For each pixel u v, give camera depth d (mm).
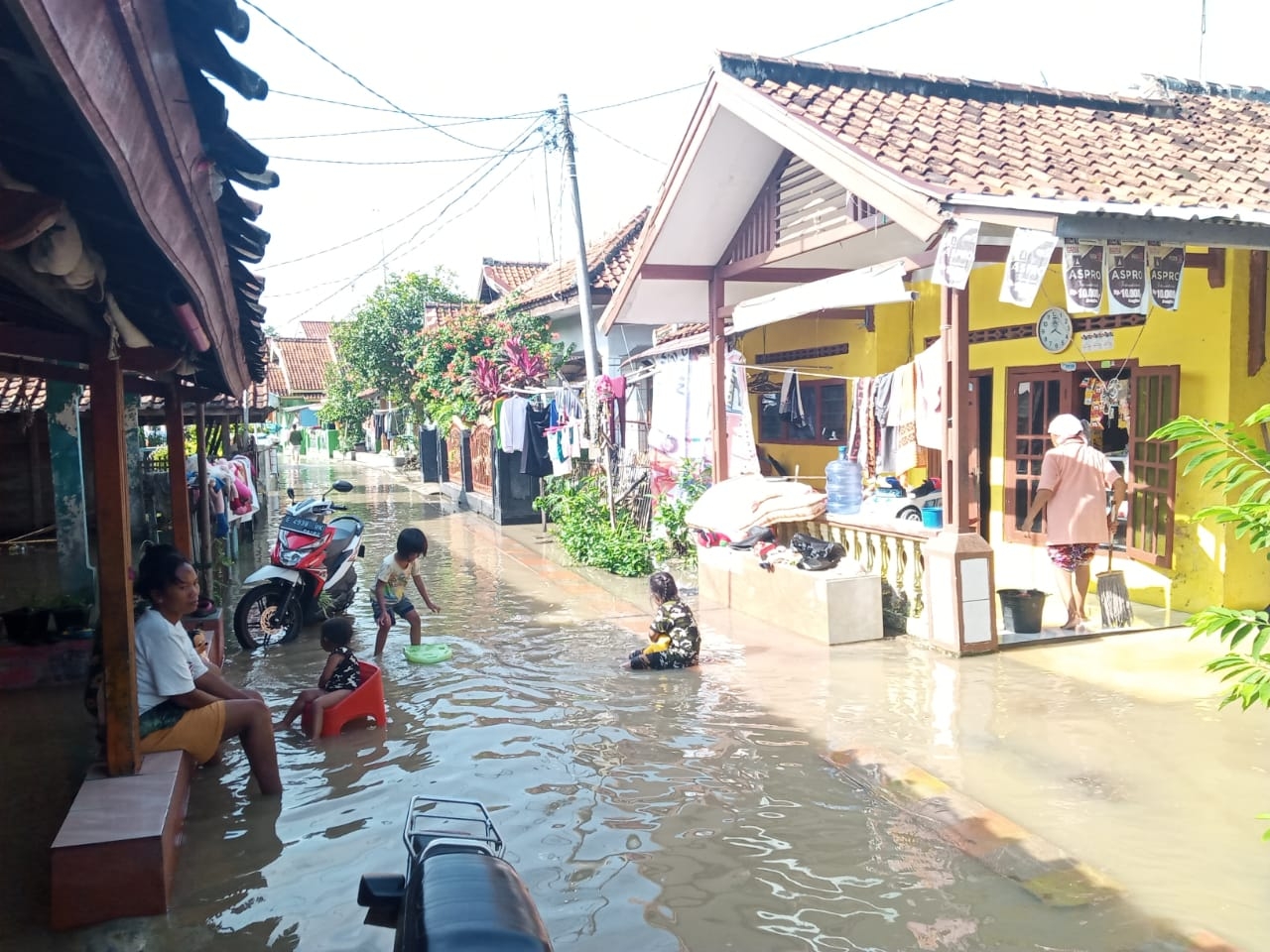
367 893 2855
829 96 8438
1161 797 4730
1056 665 7000
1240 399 7652
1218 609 2816
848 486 9523
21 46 1890
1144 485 8430
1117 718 5852
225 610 10047
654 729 5941
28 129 2340
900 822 4555
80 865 3787
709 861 4211
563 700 6574
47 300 3164
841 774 5145
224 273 3902
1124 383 8617
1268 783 4859
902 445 8383
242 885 4117
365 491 24453
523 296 20188
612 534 12234
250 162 3074
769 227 9508
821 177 8648
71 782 5383
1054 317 8711
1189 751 5305
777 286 11039
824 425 12391
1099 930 3582
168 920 3834
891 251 9773
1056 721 5832
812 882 4008
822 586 7953
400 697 6770
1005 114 8750
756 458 10359
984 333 10070
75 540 9312
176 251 2949
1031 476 9586
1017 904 3781
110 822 3953
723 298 10555
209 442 18797
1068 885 3896
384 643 8219
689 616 7391
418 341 25188
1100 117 9102
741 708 6289
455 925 2174
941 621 7508
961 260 6535
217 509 12570
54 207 2383
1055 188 6668
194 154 2777
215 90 2637
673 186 9438
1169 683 6496
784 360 13234
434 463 26297
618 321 11719
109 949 3635
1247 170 7902
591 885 4020
